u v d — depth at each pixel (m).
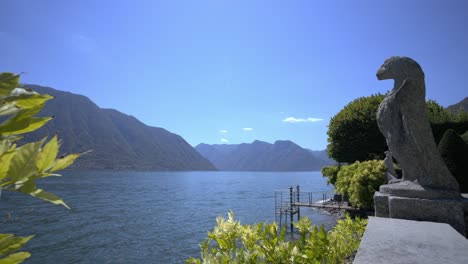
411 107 6.67
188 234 35.88
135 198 74.94
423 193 6.20
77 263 24.84
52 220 44.47
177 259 25.94
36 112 0.96
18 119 0.93
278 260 3.70
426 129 6.57
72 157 0.98
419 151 6.62
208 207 58.66
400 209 6.25
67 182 116.44
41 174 0.92
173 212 52.88
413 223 5.52
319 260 3.82
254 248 3.78
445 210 5.83
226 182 155.50
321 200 56.03
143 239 33.28
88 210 54.50
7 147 0.90
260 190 103.75
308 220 4.44
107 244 31.00
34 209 54.28
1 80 0.87
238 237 3.94
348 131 30.41
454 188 6.28
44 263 24.91
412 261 3.40
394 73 7.08
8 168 0.87
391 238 4.42
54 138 0.96
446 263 3.33
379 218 6.02
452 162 10.61
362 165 20.91
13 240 0.99
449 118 25.16
